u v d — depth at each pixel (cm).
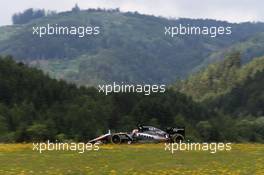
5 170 3497
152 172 3406
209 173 3369
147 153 4459
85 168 3578
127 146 5269
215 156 4250
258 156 4259
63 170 3497
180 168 3578
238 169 3522
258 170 3475
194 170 3488
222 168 3569
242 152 4575
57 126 18350
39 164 3781
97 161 3928
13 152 4603
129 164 3772
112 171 3422
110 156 4234
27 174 3344
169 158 4106
